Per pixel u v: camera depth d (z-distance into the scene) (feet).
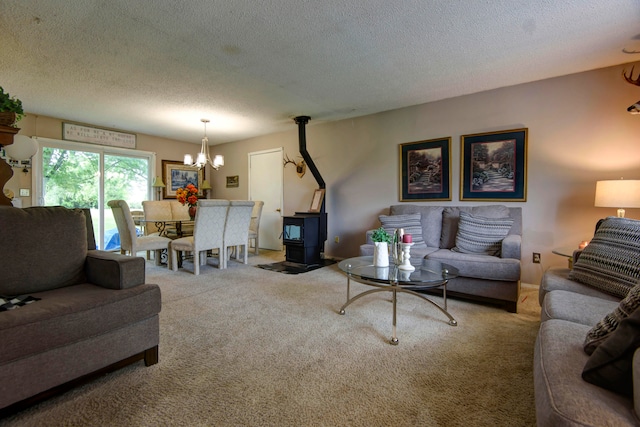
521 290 10.21
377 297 9.55
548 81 10.32
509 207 10.82
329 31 7.51
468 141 11.85
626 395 2.64
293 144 17.84
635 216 9.32
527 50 8.38
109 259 5.71
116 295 5.14
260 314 8.07
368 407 4.43
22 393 4.04
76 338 4.56
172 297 9.50
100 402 4.51
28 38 7.80
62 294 5.23
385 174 14.11
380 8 6.59
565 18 6.86
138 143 18.69
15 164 14.29
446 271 7.28
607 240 5.83
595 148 9.64
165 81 10.64
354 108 13.65
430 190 12.84
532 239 10.69
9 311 4.28
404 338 6.67
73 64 9.31
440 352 6.05
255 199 19.93
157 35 7.70
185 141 21.26
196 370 5.41
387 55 8.73
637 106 8.02
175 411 4.34
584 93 9.77
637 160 9.08
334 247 15.92
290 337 6.72
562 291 5.57
